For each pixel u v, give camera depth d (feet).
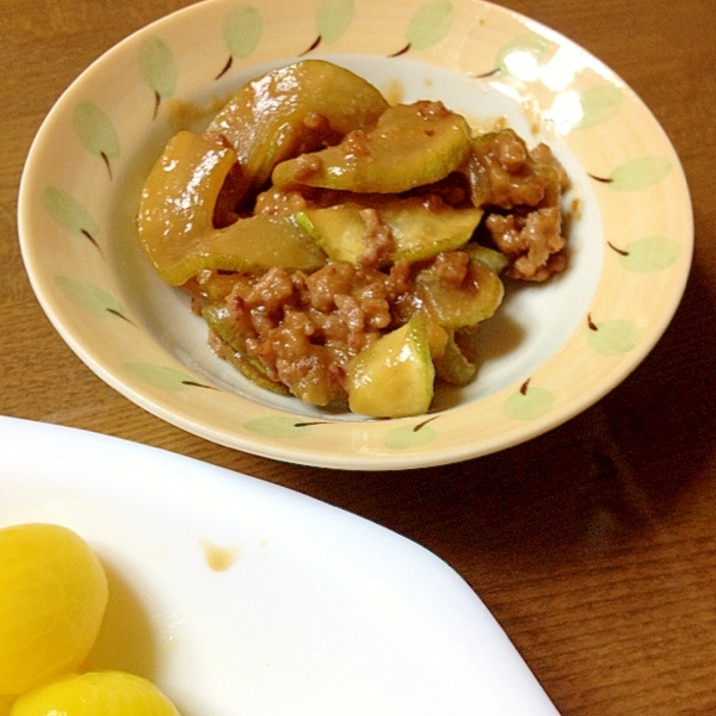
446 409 1.16
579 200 1.27
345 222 1.20
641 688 1.01
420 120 1.24
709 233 1.30
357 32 1.36
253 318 1.17
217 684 1.03
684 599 1.06
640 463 1.13
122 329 1.13
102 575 1.03
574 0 1.53
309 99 1.27
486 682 0.96
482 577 1.07
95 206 1.23
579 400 1.05
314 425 1.06
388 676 0.99
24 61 1.46
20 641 0.97
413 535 1.10
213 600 1.04
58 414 1.17
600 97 1.28
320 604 1.02
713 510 1.10
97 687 0.97
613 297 1.15
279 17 1.35
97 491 1.06
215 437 1.02
